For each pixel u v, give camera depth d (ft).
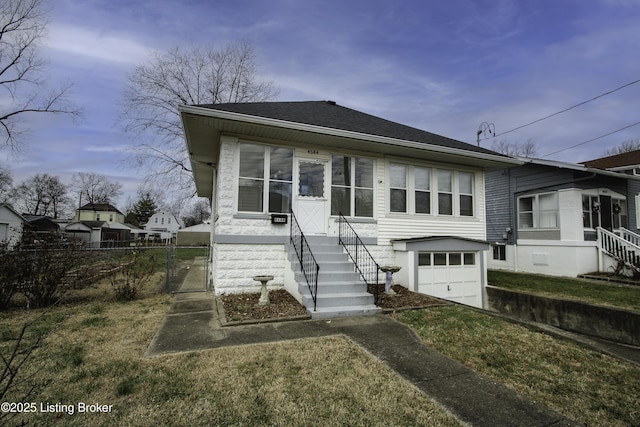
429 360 13.41
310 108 33.76
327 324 18.04
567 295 28.78
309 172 27.81
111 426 8.31
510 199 47.60
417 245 29.07
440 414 9.33
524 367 13.21
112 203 219.82
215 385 10.62
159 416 8.80
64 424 8.34
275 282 25.67
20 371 11.18
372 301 21.61
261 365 12.28
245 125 23.41
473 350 14.78
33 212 177.17
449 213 33.63
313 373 11.73
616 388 11.66
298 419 8.89
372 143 27.55
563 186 40.93
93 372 11.28
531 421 9.21
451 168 33.65
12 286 20.81
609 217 42.93
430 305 22.72
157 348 13.76
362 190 29.68
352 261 25.41
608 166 57.88
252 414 9.06
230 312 19.58
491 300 30.68
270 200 26.07
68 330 16.20
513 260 46.65
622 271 36.52
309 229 27.07
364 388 10.72
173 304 22.25
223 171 24.62
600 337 20.31
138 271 25.46
